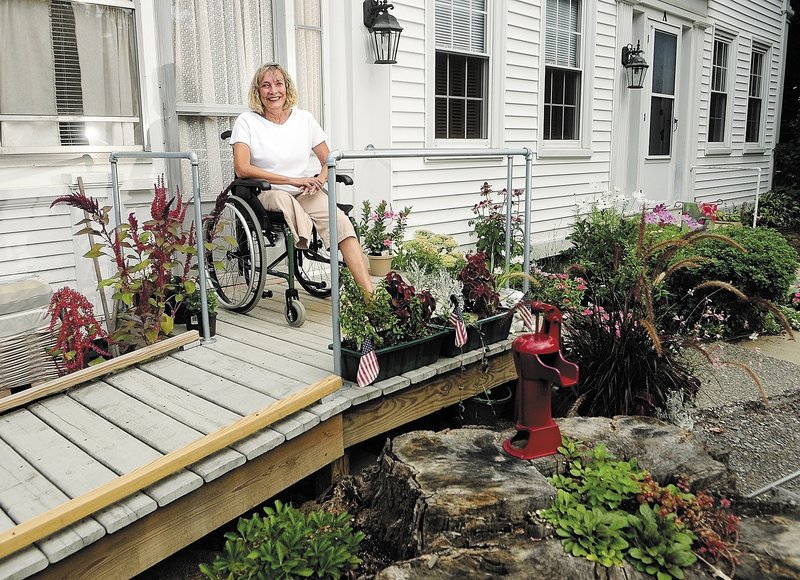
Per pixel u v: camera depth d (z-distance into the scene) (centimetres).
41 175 363
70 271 374
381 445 337
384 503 227
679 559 183
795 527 204
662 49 843
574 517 195
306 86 489
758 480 309
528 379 222
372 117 519
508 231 395
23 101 358
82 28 373
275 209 371
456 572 178
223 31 438
